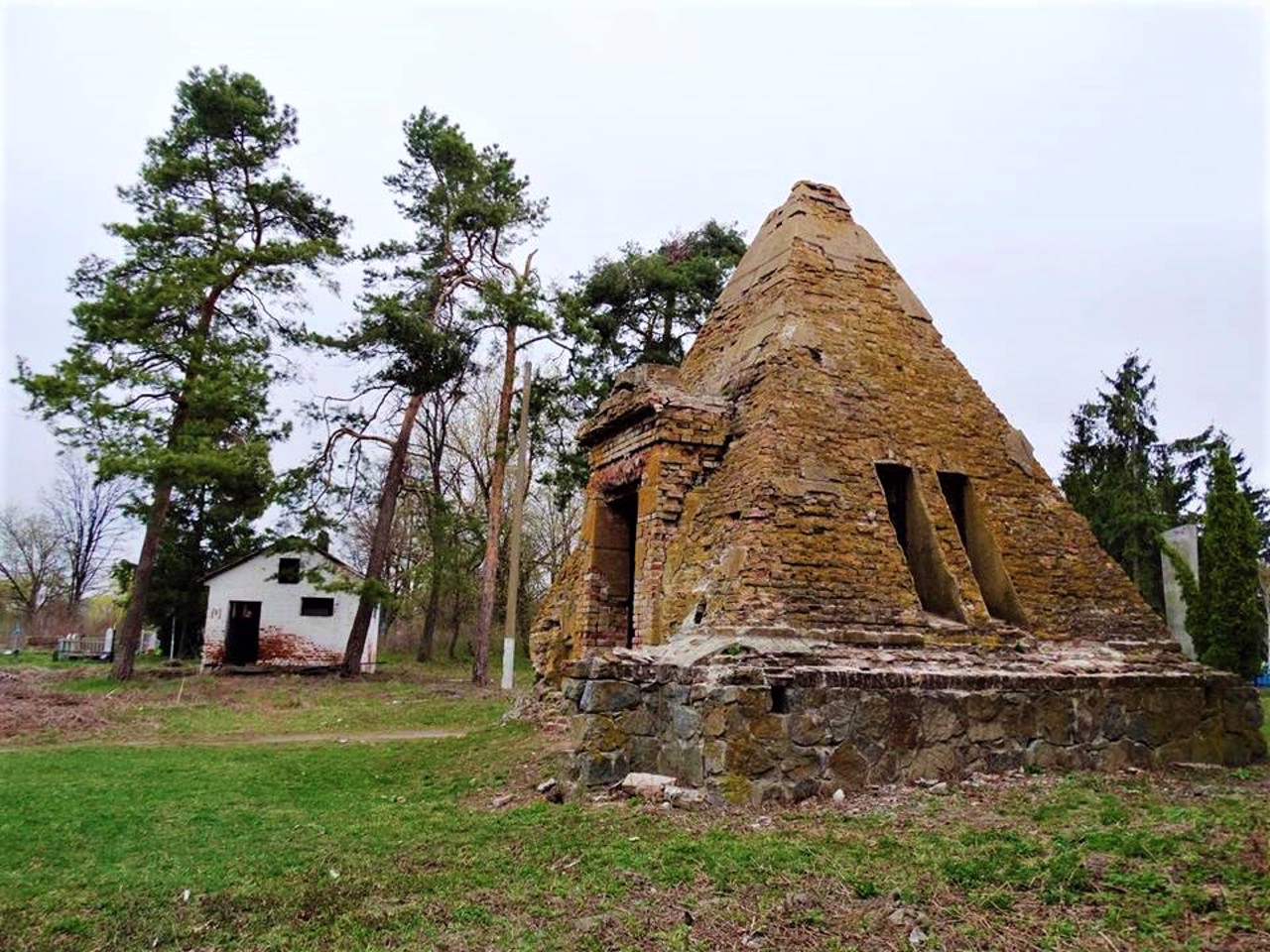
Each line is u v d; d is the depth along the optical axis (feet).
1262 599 69.10
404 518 125.90
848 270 37.17
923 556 31.65
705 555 29.58
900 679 24.08
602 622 36.96
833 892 14.80
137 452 67.62
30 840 21.08
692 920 13.89
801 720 22.53
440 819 22.39
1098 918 13.00
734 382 34.30
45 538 168.76
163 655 123.03
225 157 78.79
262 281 78.74
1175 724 28.48
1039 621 31.32
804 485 29.45
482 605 84.48
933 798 21.70
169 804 25.49
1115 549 88.02
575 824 20.54
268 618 105.70
